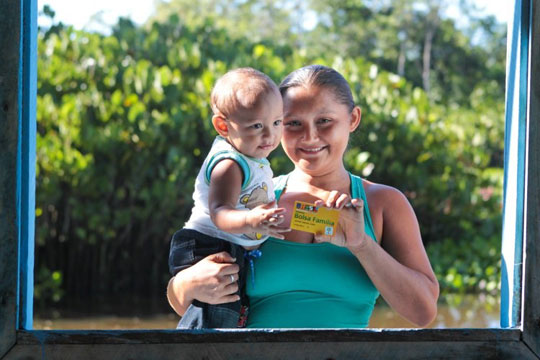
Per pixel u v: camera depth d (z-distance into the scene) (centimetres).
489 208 1220
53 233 1031
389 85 1312
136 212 1044
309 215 282
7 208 243
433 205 1189
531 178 254
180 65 1164
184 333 245
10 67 244
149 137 1039
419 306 303
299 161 321
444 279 1112
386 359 248
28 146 248
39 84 1081
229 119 313
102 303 1019
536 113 254
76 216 1020
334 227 282
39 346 242
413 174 1169
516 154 261
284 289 316
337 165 327
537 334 251
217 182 308
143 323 898
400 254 318
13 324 242
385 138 1161
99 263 1055
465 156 1259
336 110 315
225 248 316
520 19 260
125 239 1065
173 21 1281
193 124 1066
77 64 1105
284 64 1225
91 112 1058
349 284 312
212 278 302
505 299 270
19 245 245
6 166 243
